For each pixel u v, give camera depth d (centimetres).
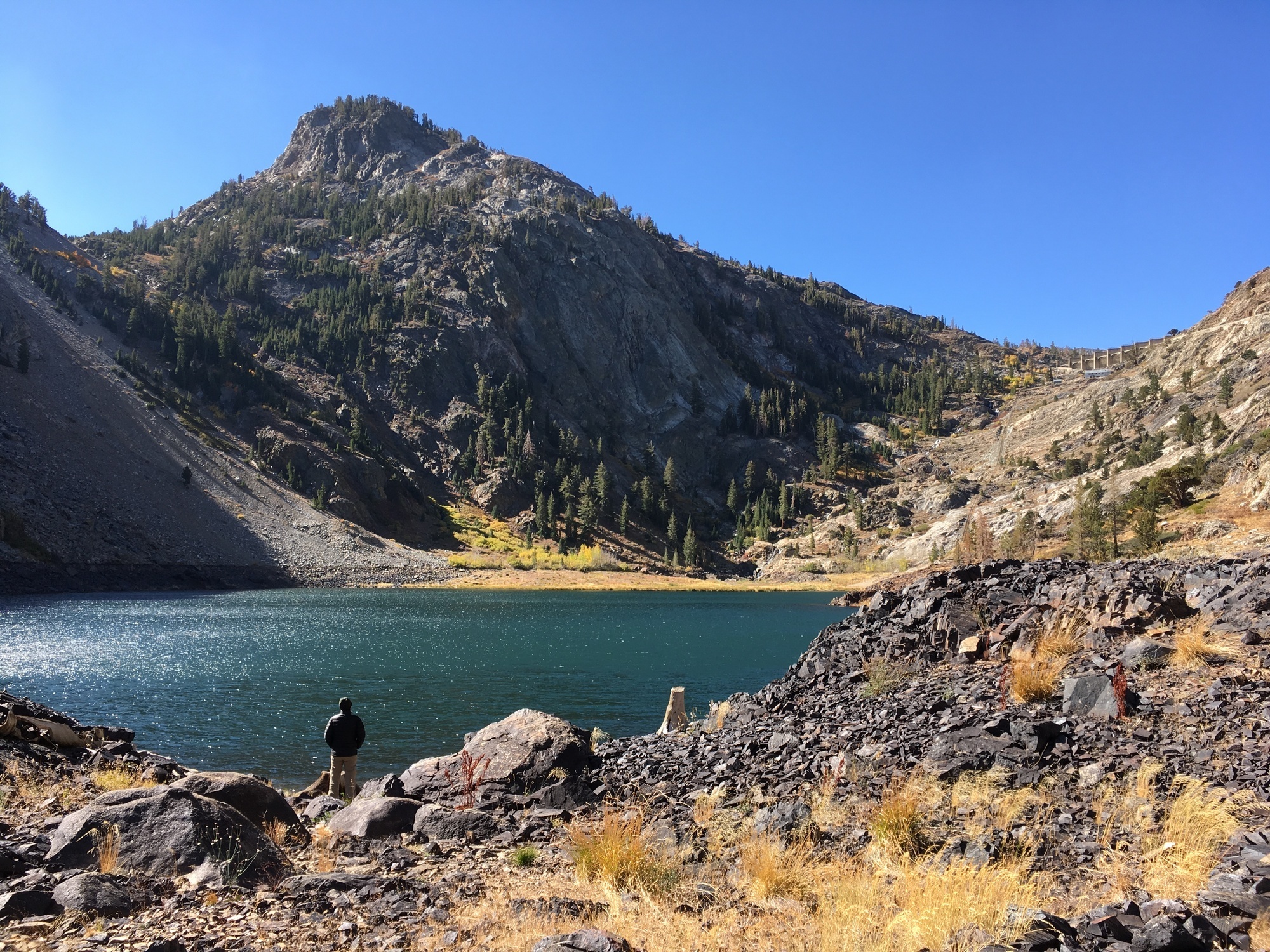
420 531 18112
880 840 877
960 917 653
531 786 1273
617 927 671
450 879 820
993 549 12494
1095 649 1431
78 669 4238
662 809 1137
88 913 631
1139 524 8794
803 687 1811
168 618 7450
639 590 15275
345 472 17950
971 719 1226
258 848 834
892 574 16638
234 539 13650
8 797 1102
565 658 5162
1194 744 1016
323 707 3306
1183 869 723
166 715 3105
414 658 4997
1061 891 715
